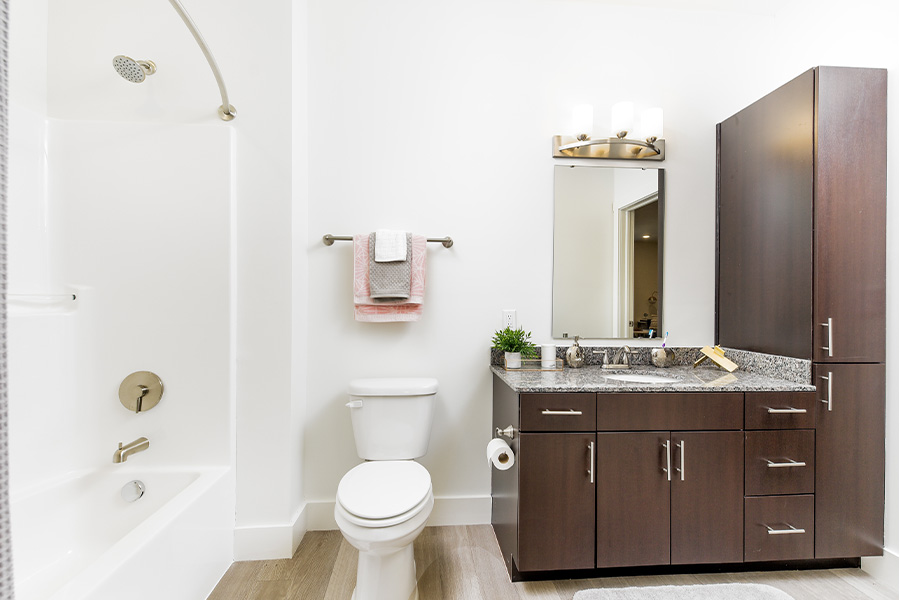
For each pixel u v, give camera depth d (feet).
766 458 5.22
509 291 6.87
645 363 6.81
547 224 6.93
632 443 5.11
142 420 5.60
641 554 5.10
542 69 6.94
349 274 6.62
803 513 5.24
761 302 6.17
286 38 5.90
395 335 6.68
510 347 6.33
